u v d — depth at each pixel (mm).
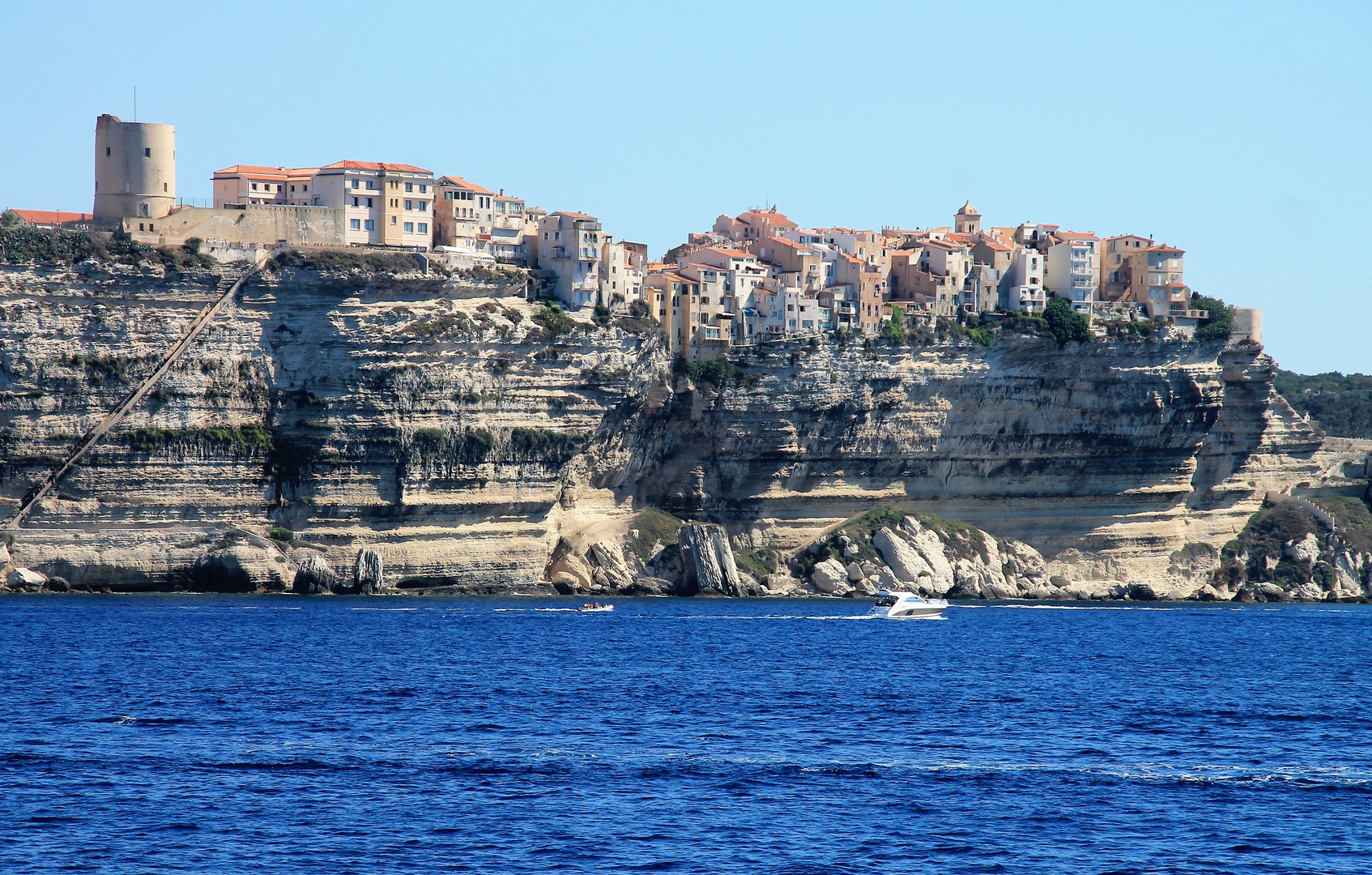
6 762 113750
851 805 106125
